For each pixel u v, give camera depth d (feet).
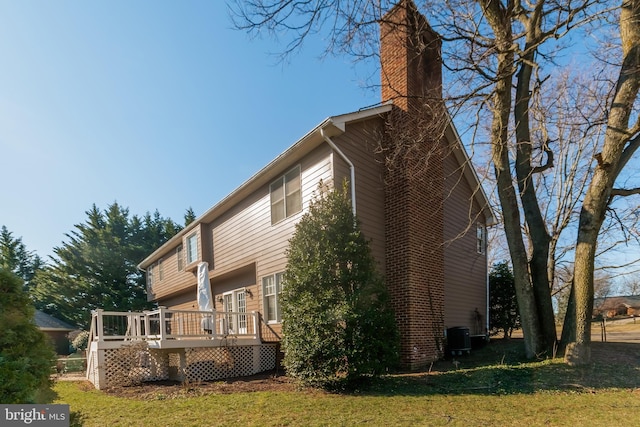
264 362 33.73
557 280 62.44
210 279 49.34
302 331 21.79
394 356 22.00
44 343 9.75
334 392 21.03
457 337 34.35
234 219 44.16
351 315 20.84
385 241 32.68
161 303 75.25
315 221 23.49
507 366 25.76
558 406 17.65
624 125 23.95
